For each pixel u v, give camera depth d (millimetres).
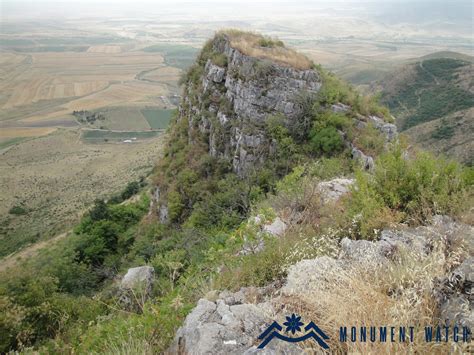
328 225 6930
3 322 10320
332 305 3719
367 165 21031
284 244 6293
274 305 4242
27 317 11148
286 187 10258
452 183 6660
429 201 6328
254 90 28062
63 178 111500
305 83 28000
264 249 6586
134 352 4082
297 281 4391
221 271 6723
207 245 11977
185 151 33719
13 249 62938
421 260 4273
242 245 7156
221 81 32312
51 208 87125
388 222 6000
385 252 5062
